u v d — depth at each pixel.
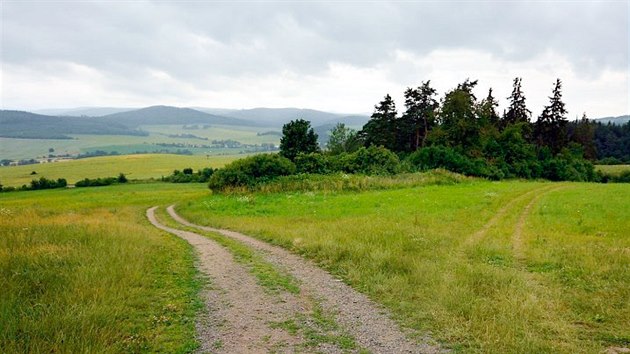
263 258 14.95
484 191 39.88
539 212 26.56
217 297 10.38
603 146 122.00
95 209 40.91
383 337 7.87
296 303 9.90
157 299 10.02
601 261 13.05
